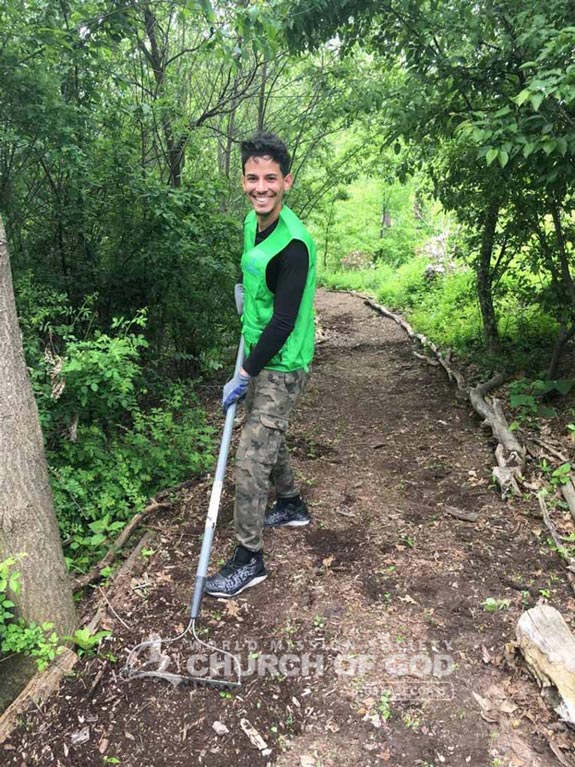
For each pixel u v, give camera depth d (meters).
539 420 4.70
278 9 4.44
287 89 8.29
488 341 6.53
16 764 1.98
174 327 6.01
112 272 5.26
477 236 6.36
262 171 2.39
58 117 4.33
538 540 3.12
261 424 2.61
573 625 2.47
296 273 2.41
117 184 4.94
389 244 19.00
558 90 3.01
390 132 5.20
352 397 5.96
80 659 2.36
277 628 2.52
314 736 2.03
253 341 2.64
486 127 3.62
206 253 5.45
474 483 3.86
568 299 5.14
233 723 2.08
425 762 1.93
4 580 2.11
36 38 4.04
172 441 4.21
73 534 3.27
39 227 5.07
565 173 3.89
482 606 2.63
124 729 2.07
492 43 4.52
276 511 3.28
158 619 2.59
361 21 4.88
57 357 3.62
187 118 5.98
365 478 4.00
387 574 2.88
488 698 2.15
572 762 1.90
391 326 10.04
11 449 2.21
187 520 3.46
